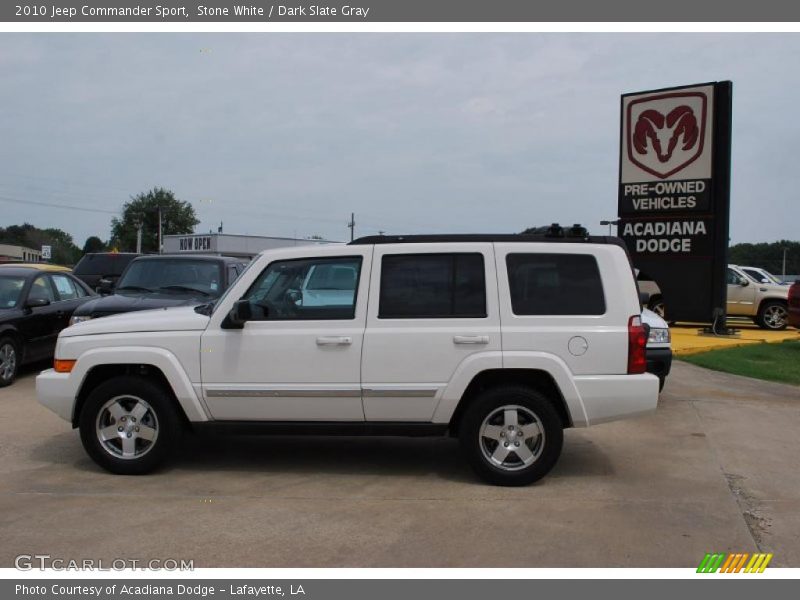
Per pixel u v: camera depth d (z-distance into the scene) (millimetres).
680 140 15547
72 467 6320
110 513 5199
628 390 5676
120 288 10656
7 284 10695
